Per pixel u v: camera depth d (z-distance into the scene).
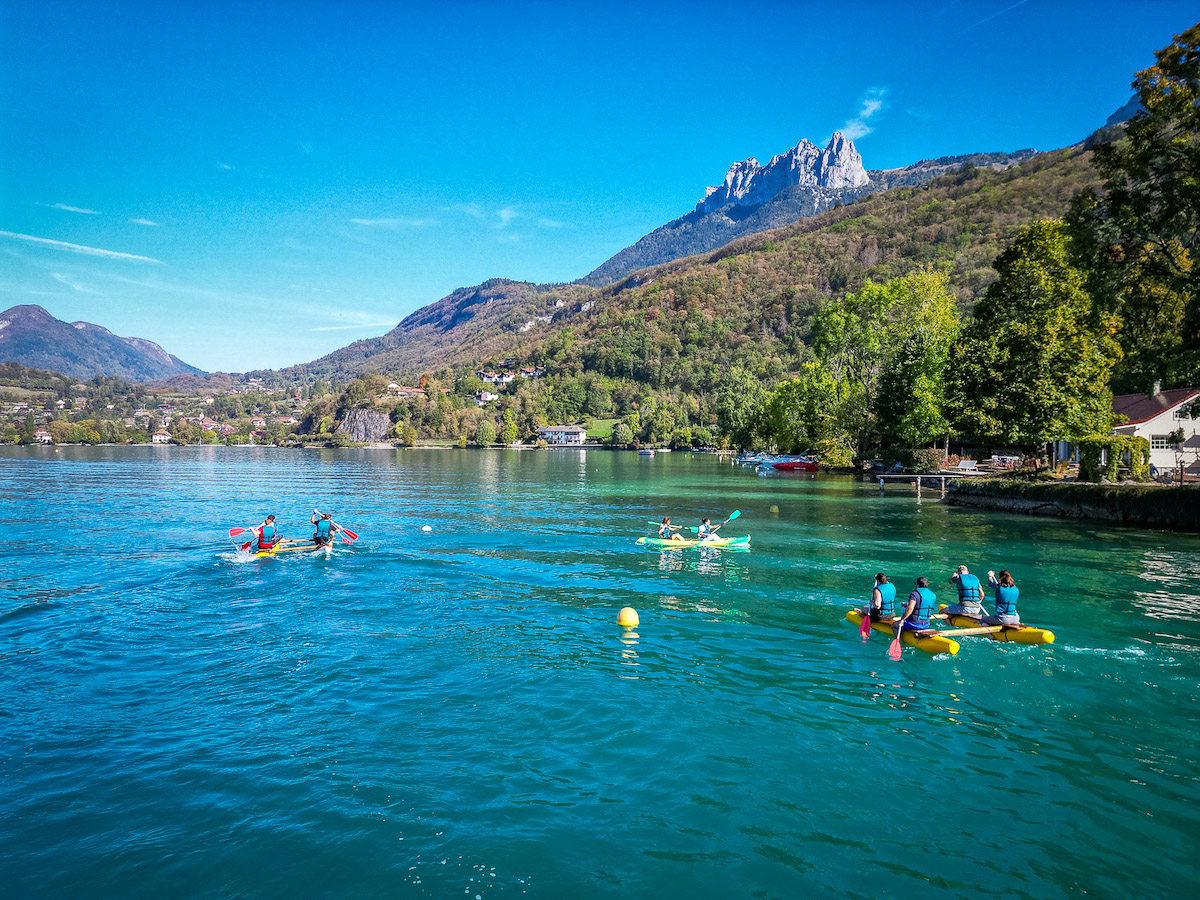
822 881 7.59
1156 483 39.25
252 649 15.34
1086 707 12.26
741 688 13.09
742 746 10.72
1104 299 47.47
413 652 15.15
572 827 8.58
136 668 14.13
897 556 26.62
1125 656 14.80
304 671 13.95
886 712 12.02
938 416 63.72
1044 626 16.98
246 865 7.84
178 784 9.56
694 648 15.47
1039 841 8.34
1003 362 47.59
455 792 9.37
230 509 44.16
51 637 16.17
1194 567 24.27
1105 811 9.00
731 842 8.29
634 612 17.25
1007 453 71.81
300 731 11.21
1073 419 44.06
